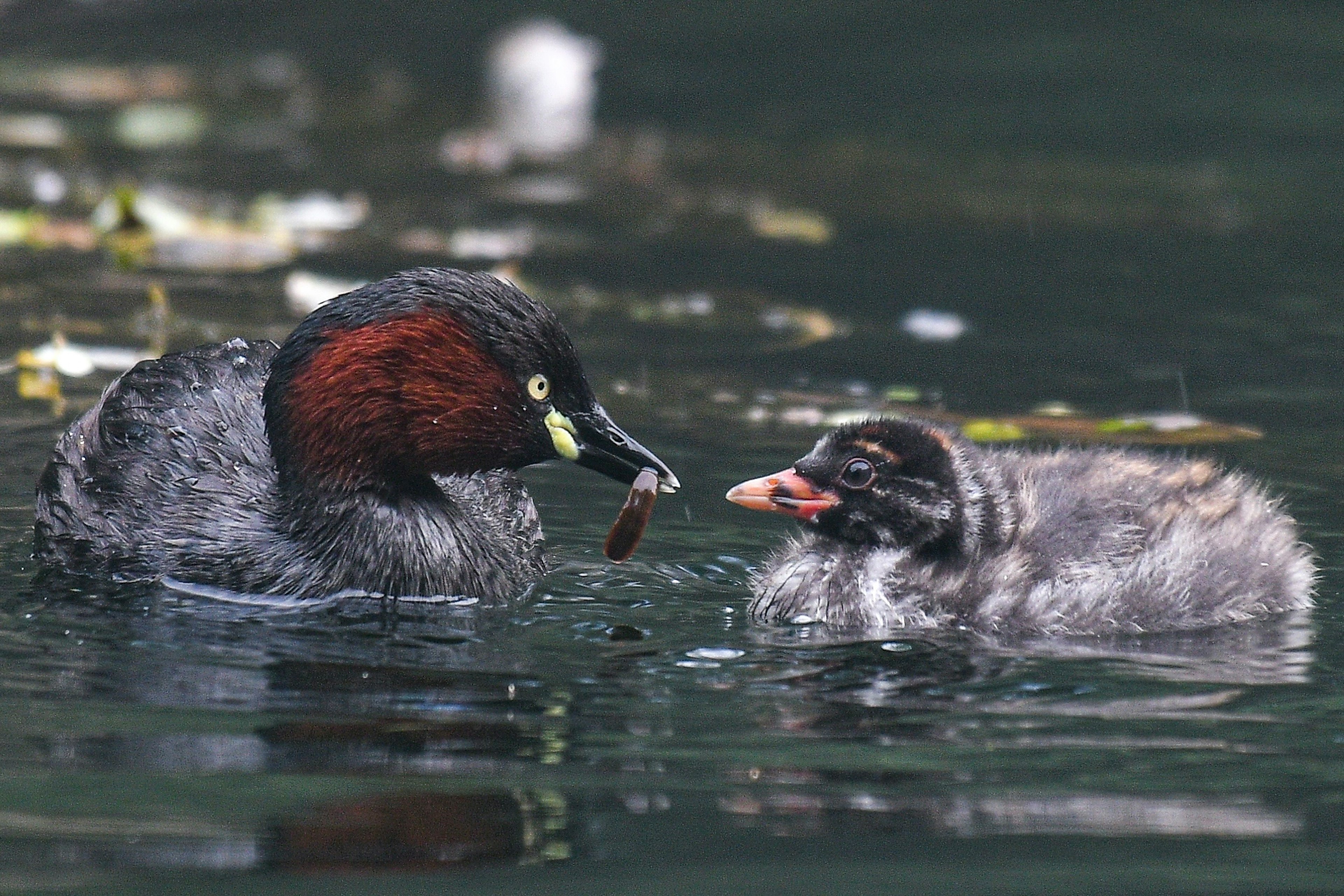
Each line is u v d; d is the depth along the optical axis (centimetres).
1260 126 2833
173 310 1925
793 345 1875
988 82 3036
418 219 2381
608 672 1097
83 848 839
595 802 897
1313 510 1396
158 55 3316
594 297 2050
